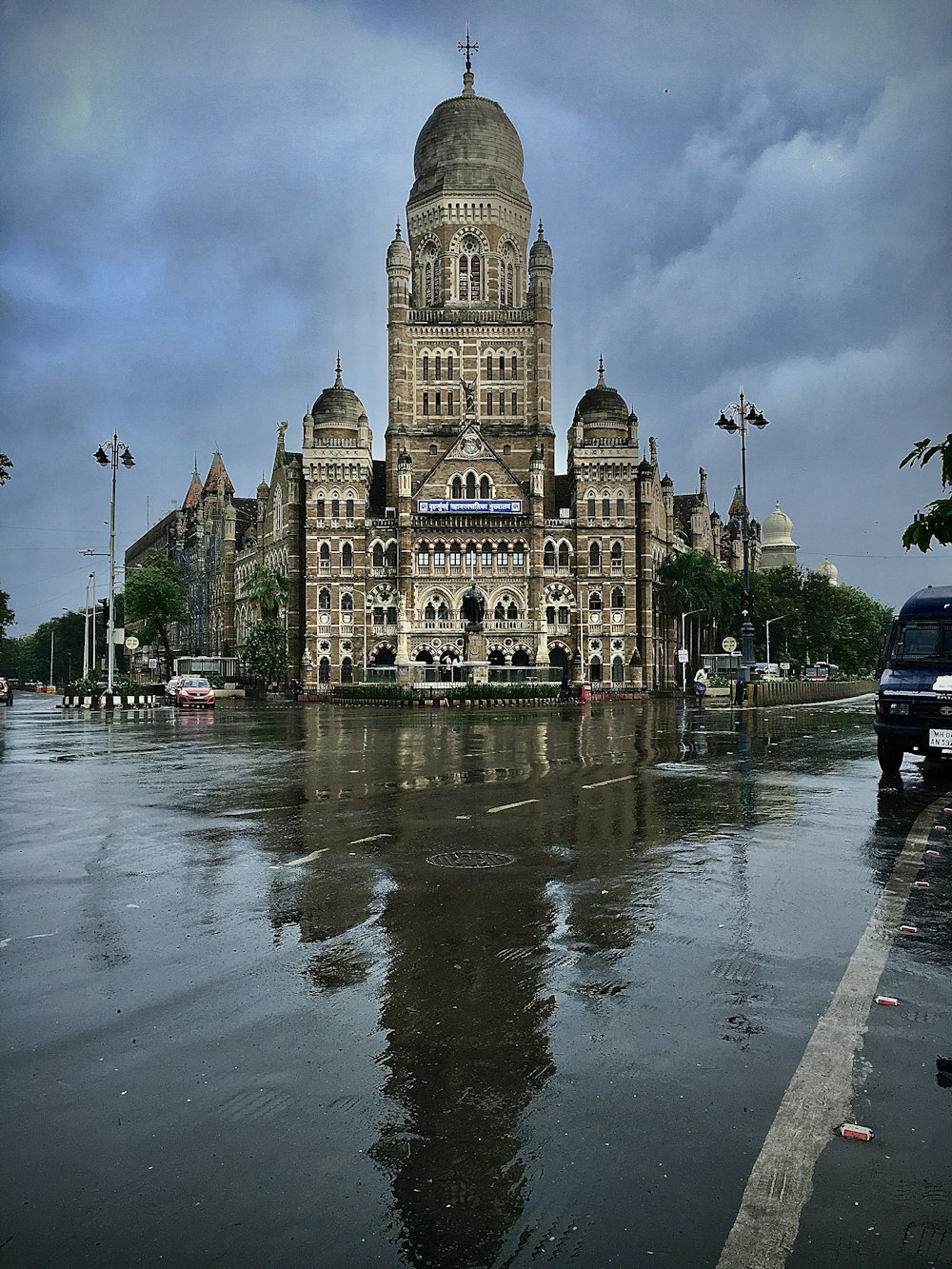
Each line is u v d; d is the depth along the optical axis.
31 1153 5.49
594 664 97.00
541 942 9.38
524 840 14.56
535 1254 4.60
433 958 8.90
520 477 101.31
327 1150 5.52
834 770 24.23
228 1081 6.36
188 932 9.70
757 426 58.47
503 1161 5.40
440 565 97.06
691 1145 5.56
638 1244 4.67
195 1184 5.18
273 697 95.44
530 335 102.12
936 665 22.50
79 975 8.41
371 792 20.03
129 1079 6.39
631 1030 7.20
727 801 18.73
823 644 133.75
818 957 8.93
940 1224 4.82
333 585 97.12
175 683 77.25
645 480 98.56
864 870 12.52
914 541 8.35
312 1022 7.35
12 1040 7.02
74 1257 4.59
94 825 15.95
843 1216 4.90
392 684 79.00
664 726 43.56
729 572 107.75
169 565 136.75
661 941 9.41
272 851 13.70
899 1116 5.91
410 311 102.31
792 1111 5.96
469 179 104.19
